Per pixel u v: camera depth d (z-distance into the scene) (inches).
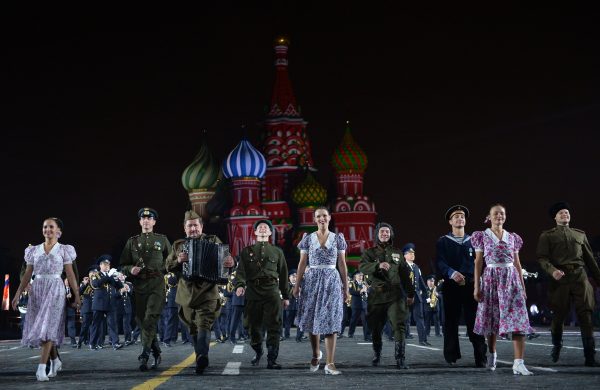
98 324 621.6
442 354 459.8
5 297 1406.3
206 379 288.5
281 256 366.6
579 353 430.6
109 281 620.1
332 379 283.4
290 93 3474.4
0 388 260.5
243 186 3171.8
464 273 369.7
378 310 363.9
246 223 3134.8
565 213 371.2
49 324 308.8
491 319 317.7
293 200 3304.6
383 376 295.7
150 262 357.4
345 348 553.0
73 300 322.3
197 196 3383.4
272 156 3373.5
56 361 322.3
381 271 358.9
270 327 356.8
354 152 3267.7
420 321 614.9
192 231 340.2
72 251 324.5
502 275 315.9
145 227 366.0
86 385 268.2
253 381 277.4
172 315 661.3
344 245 331.0
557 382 259.6
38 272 317.7
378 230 368.2
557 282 364.2
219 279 329.7
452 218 381.4
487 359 359.6
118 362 419.2
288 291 366.3
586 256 369.1
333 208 3225.9
